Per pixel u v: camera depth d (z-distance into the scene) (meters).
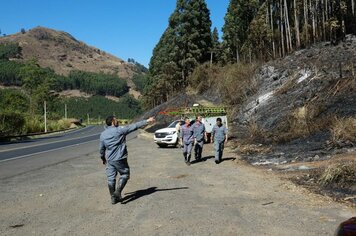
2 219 7.60
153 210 8.03
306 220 7.08
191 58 59.84
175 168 14.05
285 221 7.05
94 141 32.75
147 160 16.81
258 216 7.41
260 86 31.14
